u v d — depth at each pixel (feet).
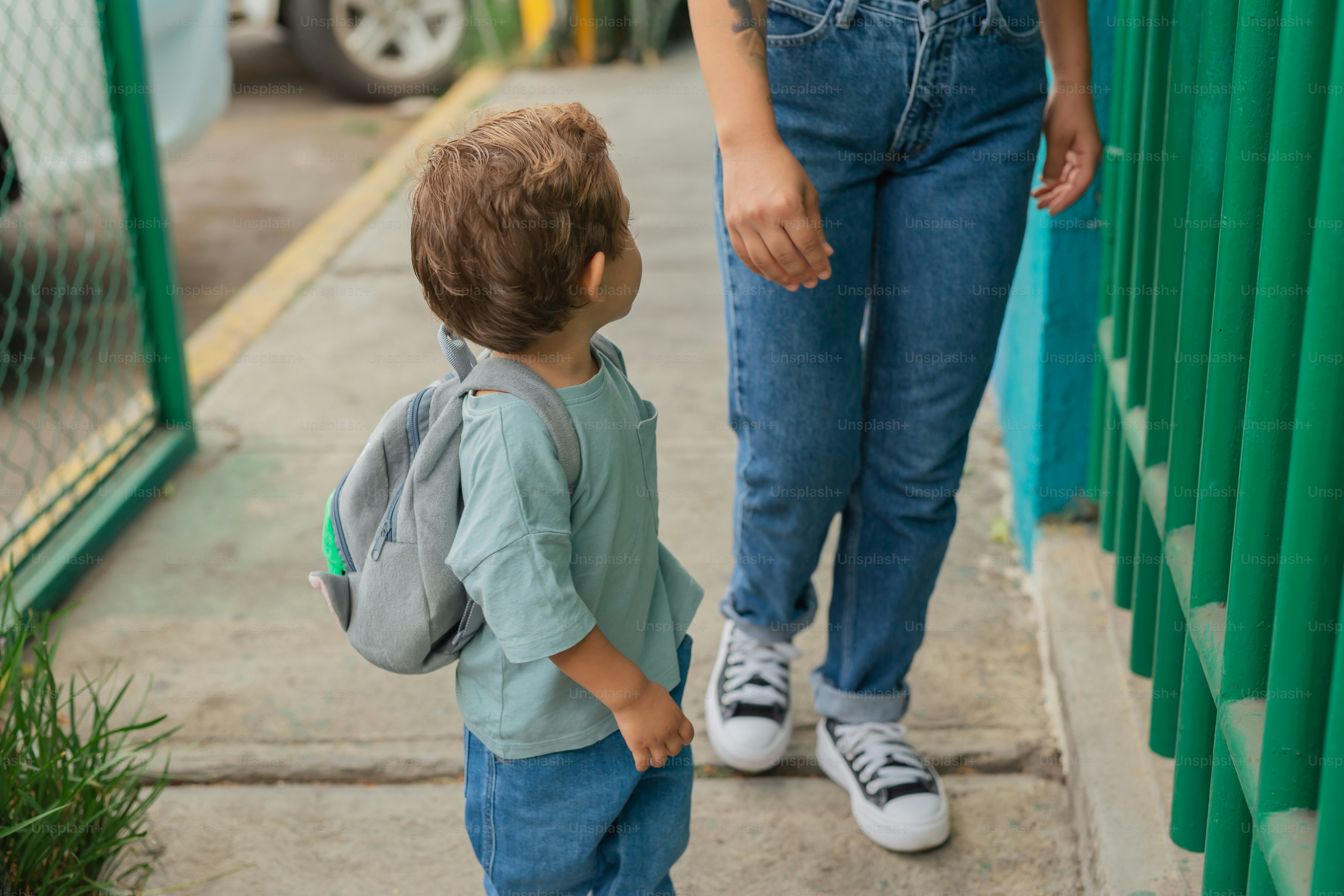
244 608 8.10
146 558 8.70
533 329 3.83
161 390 10.02
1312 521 3.38
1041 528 7.94
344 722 6.97
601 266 3.83
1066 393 7.72
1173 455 5.26
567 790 4.35
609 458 4.02
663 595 4.60
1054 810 6.20
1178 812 5.23
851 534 5.96
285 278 13.98
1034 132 5.29
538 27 23.70
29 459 10.15
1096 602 7.17
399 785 6.59
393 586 4.04
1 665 5.89
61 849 5.49
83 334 12.53
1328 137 3.09
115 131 9.24
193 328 13.25
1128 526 6.84
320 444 10.33
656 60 24.21
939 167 5.21
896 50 4.93
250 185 18.47
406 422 4.07
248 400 11.14
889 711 6.25
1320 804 3.24
